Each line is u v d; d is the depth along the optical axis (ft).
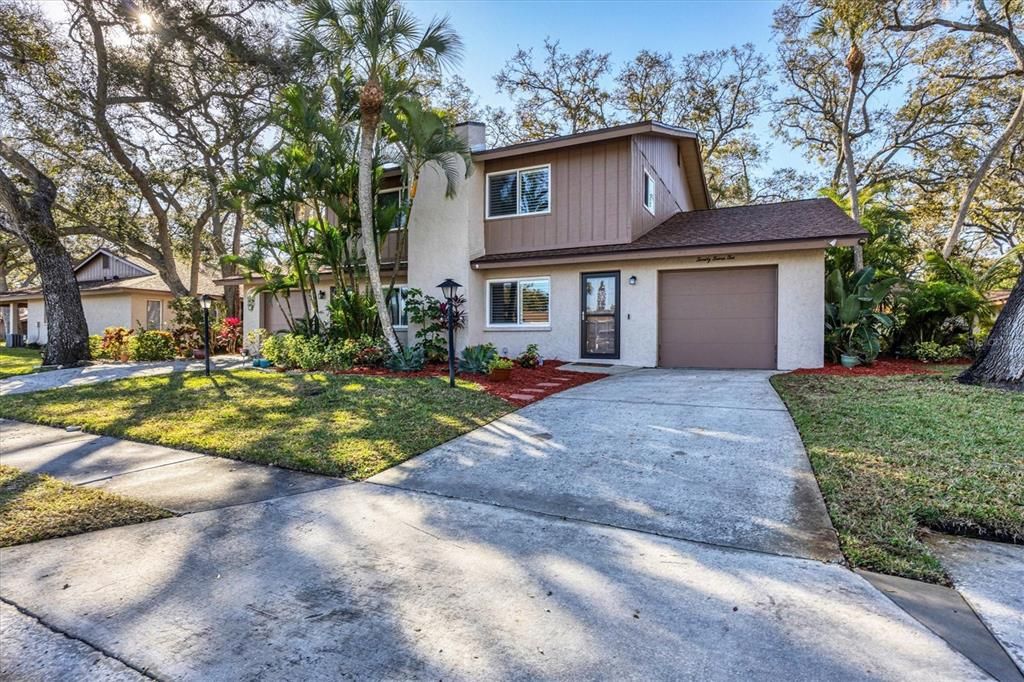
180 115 56.80
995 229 82.74
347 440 19.20
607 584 9.51
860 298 33.76
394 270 39.50
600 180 39.42
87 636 8.30
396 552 11.02
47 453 19.27
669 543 11.06
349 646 7.93
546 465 16.47
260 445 18.92
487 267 41.45
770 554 10.42
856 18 48.08
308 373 33.53
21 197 44.50
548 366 37.50
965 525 11.16
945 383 24.95
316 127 35.83
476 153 41.27
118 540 11.83
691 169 55.21
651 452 17.12
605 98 81.56
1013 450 15.06
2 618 8.85
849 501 12.41
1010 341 23.73
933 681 6.84
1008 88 59.93
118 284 73.67
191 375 34.81
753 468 15.24
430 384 28.43
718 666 7.23
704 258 36.17
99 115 53.31
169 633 8.35
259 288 46.73
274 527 12.41
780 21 57.52
